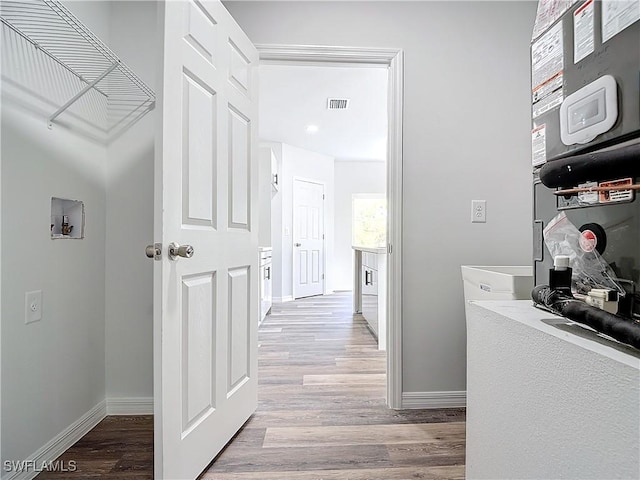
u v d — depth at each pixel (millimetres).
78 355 1655
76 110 1628
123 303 1890
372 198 6906
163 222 1192
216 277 1519
